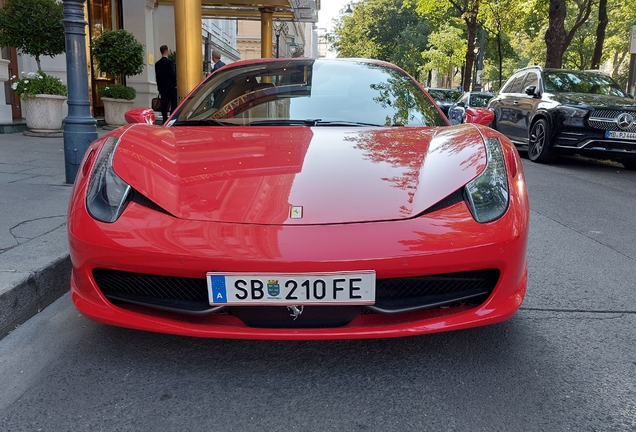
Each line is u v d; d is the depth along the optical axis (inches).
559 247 157.9
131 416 72.8
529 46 1787.6
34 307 107.2
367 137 107.0
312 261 74.6
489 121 134.4
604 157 335.9
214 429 70.1
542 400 77.0
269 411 74.0
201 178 88.4
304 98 130.6
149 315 82.6
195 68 334.6
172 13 663.8
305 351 91.4
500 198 86.3
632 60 473.4
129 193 85.9
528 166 341.7
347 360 88.4
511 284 84.3
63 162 250.4
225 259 75.1
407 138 106.8
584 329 101.4
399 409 74.5
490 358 89.3
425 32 1547.7
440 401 76.5
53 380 82.0
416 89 139.2
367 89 135.0
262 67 146.4
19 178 208.1
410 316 82.0
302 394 78.4
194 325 80.1
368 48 1669.5
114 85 439.5
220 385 80.7
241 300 76.3
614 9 1405.0
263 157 95.5
